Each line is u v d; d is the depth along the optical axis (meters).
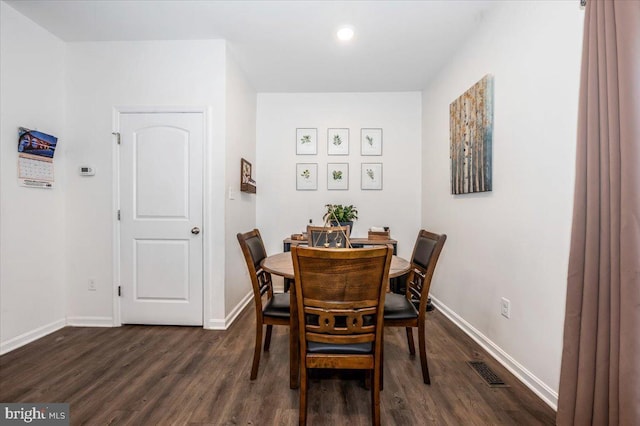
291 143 3.64
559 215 1.45
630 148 0.98
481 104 2.09
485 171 2.04
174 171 2.48
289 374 1.76
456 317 2.54
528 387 1.63
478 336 2.17
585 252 1.13
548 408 1.46
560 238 1.45
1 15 2.00
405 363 1.89
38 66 2.26
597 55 1.09
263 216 3.65
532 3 1.63
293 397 1.55
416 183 3.59
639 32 0.98
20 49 2.12
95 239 2.50
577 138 1.16
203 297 2.48
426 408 1.47
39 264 2.27
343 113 3.62
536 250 1.60
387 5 2.01
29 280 2.19
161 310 2.50
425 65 2.87
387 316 1.68
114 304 2.49
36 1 1.98
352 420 1.39
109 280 2.50
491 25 2.03
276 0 1.97
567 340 1.18
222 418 1.40
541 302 1.57
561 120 1.43
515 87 1.78
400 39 2.42
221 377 1.73
